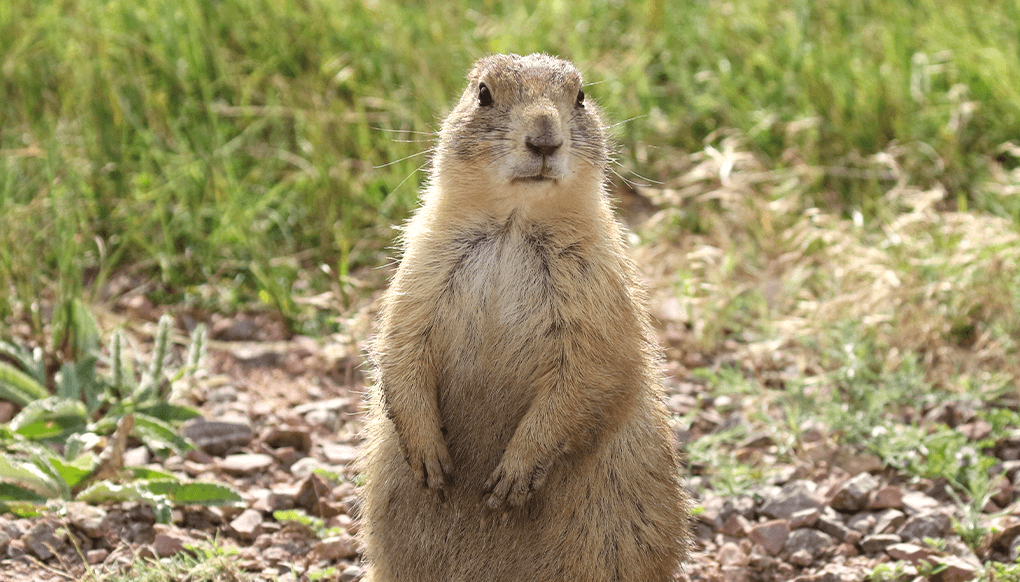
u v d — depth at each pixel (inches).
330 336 470.6
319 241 527.5
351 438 401.4
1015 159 562.3
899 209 532.4
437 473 278.1
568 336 276.5
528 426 274.7
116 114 543.2
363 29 606.9
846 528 340.2
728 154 543.8
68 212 488.7
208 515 345.1
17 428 359.6
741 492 360.5
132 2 609.0
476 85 302.5
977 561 320.8
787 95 599.2
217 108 564.4
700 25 646.5
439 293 282.8
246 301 500.4
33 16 607.8
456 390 287.7
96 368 428.5
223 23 606.9
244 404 420.5
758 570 329.7
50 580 305.6
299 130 559.2
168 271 498.3
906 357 420.2
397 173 533.6
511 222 285.6
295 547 333.7
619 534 279.6
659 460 286.4
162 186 525.7
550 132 269.4
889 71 590.2
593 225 283.3
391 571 296.2
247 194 526.6
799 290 482.9
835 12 646.5
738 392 420.5
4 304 453.4
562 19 635.5
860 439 382.6
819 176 548.7
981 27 616.1
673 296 498.3
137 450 376.2
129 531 332.2
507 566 285.0
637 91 602.2
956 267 460.1
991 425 391.2
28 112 561.0
